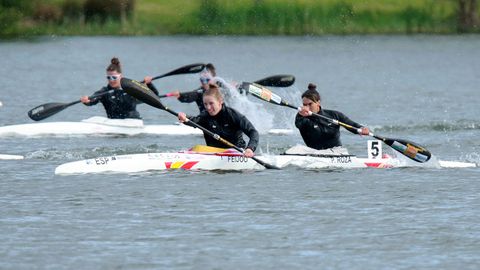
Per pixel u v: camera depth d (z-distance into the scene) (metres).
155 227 53.03
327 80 172.50
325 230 52.53
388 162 72.62
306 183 64.88
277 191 62.16
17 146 84.44
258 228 52.88
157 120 111.44
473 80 171.00
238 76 181.25
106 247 49.28
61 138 90.12
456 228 52.91
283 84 90.06
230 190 62.31
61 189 62.47
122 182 64.56
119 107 94.31
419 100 136.62
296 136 95.00
